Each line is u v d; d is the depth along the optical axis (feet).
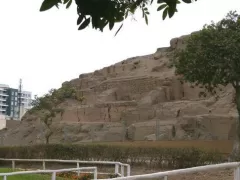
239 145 99.50
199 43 100.78
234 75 94.32
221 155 81.25
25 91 613.93
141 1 17.37
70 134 200.54
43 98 196.65
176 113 176.35
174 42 235.61
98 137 187.93
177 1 15.87
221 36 96.73
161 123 169.48
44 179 57.57
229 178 41.86
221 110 165.99
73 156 100.22
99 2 13.46
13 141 227.40
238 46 94.48
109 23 14.66
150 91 211.00
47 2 13.08
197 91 192.75
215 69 95.71
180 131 160.45
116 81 235.61
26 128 231.09
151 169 84.07
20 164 110.11
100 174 63.72
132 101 208.85
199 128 158.92
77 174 65.05
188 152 80.89
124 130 184.75
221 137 152.97
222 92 177.68
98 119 212.84
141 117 191.31
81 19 14.10
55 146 104.83
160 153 85.15
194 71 98.43
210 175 42.91
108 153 93.56
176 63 109.19
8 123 276.00
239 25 100.89
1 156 114.93
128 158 90.17
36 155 108.06
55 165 102.37
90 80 260.21
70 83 273.54
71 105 229.04
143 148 88.79
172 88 205.16
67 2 15.44
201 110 171.22
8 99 582.35
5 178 31.35
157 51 250.57
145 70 235.40
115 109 209.67
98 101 225.76
